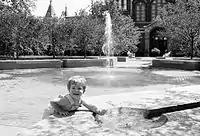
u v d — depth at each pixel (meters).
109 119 4.37
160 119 4.67
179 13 24.98
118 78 13.38
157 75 15.35
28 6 23.84
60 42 28.05
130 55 41.66
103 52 32.41
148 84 11.13
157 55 52.25
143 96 6.20
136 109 4.93
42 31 24.89
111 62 24.25
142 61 33.84
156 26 52.09
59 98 4.38
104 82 11.59
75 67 22.36
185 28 23.55
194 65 19.88
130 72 17.28
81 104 4.65
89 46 28.45
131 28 38.78
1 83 11.30
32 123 5.16
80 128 3.78
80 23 27.23
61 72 17.09
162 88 9.95
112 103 5.39
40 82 11.68
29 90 9.34
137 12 59.22
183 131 3.88
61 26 27.67
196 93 6.65
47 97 7.95
